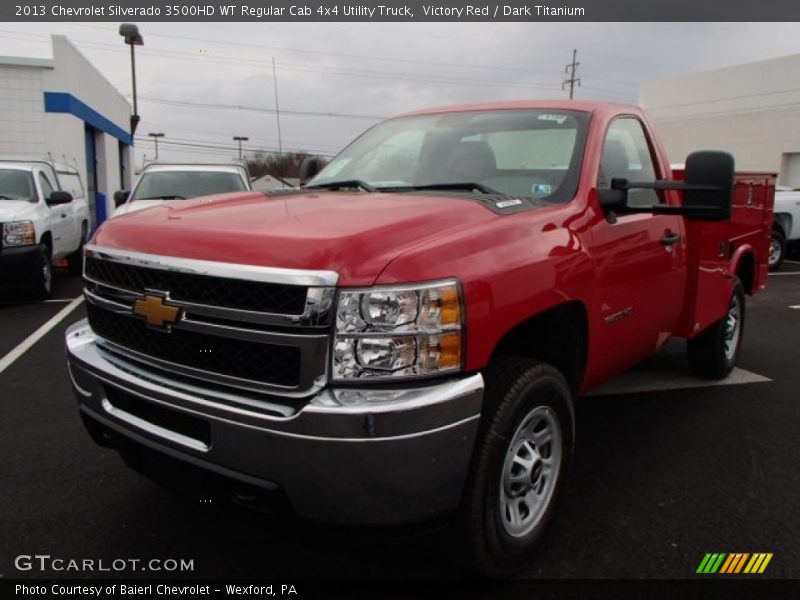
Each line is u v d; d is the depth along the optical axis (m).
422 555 2.95
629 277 3.38
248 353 2.28
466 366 2.29
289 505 2.27
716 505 3.43
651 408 4.86
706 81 33.25
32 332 7.00
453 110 4.05
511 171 3.37
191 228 2.53
